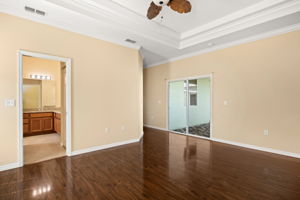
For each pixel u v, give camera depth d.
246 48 3.68
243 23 3.11
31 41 2.65
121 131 3.92
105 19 2.92
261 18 2.91
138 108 4.29
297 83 3.02
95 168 2.56
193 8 2.88
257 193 1.89
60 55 2.96
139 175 2.33
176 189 1.97
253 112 3.59
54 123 5.32
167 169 2.53
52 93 5.82
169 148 3.63
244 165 2.69
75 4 2.50
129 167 2.60
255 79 3.55
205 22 3.42
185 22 3.41
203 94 4.64
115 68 3.79
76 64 3.17
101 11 2.75
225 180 2.19
